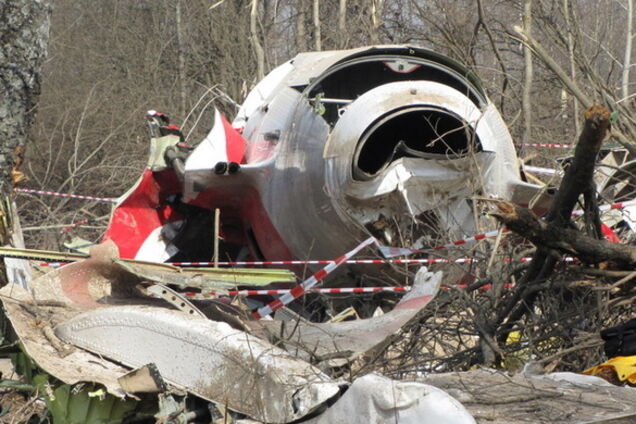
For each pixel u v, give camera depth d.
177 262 23.89
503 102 32.03
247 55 50.50
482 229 19.69
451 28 34.97
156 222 24.03
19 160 22.41
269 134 21.55
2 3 21.62
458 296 15.78
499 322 15.03
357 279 20.38
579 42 23.23
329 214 19.59
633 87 42.50
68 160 40.06
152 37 54.91
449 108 19.34
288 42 53.47
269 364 11.18
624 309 15.31
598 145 12.85
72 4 56.31
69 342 13.39
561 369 15.05
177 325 12.20
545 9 28.97
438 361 15.42
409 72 21.59
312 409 10.49
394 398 9.52
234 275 15.05
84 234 32.28
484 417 9.63
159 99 49.25
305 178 19.98
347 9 48.03
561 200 13.83
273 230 21.33
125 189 38.31
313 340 13.71
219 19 52.47
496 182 19.98
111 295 15.27
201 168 21.44
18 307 14.39
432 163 19.34
